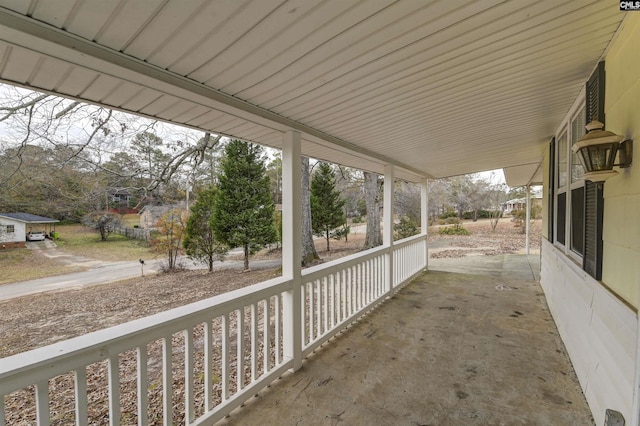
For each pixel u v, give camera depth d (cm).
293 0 109
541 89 228
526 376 241
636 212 142
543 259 495
